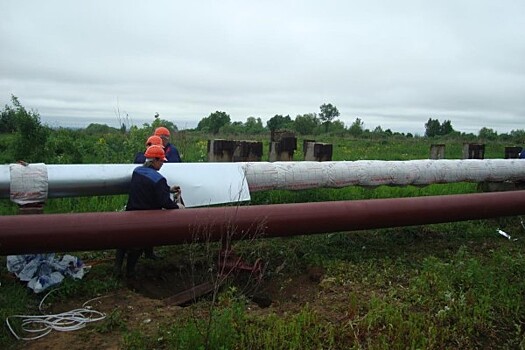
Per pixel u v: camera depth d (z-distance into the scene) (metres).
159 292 6.04
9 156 10.92
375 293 5.76
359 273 6.42
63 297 5.28
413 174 8.84
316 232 6.54
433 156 13.66
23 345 4.32
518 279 6.28
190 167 6.90
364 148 20.92
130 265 6.07
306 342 4.49
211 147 9.77
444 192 10.78
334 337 4.65
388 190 10.30
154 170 5.91
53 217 5.26
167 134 7.84
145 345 4.30
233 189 6.99
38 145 9.99
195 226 5.73
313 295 5.87
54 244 5.18
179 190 6.41
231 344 4.26
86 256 6.56
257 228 6.09
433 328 4.80
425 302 5.45
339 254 7.18
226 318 4.45
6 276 5.59
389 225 7.01
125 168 6.60
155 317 4.93
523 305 5.61
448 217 7.42
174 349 4.18
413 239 8.15
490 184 10.92
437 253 7.48
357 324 4.84
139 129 11.52
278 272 6.56
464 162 9.65
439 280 5.94
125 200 8.38
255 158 9.91
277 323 4.67
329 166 8.07
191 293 5.75
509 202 7.87
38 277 5.38
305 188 7.84
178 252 7.05
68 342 4.39
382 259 6.96
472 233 8.56
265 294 6.13
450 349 4.67
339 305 5.40
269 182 7.51
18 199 5.91
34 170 6.04
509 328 5.20
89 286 5.54
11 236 5.02
